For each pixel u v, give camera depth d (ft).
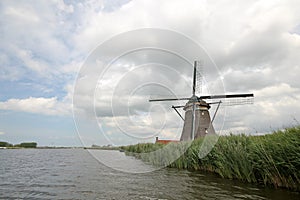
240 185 22.09
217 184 22.85
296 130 20.34
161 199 17.28
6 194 19.52
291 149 19.48
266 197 17.01
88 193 19.65
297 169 19.15
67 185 23.53
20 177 29.35
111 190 20.74
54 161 56.34
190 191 19.83
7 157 72.79
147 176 29.37
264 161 21.75
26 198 18.06
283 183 20.54
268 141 22.63
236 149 25.94
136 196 18.39
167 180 25.88
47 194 19.45
